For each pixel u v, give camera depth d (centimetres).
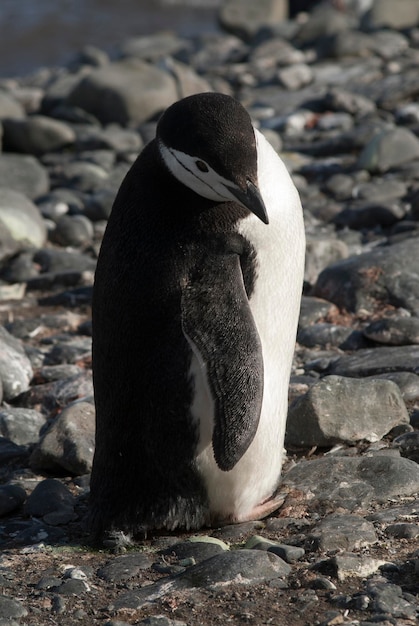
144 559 1534
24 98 5497
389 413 1919
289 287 1622
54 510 1756
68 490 1820
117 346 1572
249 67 6122
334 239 2995
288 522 1614
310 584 1393
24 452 2022
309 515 1634
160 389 1557
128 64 5300
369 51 6006
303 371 2278
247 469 1627
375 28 6650
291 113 4703
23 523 1734
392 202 3406
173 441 1578
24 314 2891
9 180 4000
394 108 4778
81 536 1670
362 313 2559
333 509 1636
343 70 5625
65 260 3247
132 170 1612
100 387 1617
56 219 3669
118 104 5053
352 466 1731
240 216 1544
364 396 1916
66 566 1541
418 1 6862
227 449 1517
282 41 6606
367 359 2234
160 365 1550
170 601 1388
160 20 9231
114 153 4494
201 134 1478
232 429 1516
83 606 1416
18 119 4709
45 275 3112
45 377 2406
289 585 1403
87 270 3177
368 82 5291
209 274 1528
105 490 1631
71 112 5056
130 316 1552
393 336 2345
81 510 1764
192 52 6925
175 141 1508
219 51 6869
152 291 1535
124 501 1617
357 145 4147
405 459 1745
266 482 1681
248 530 1620
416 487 1681
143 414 1577
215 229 1534
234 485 1628
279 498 1683
